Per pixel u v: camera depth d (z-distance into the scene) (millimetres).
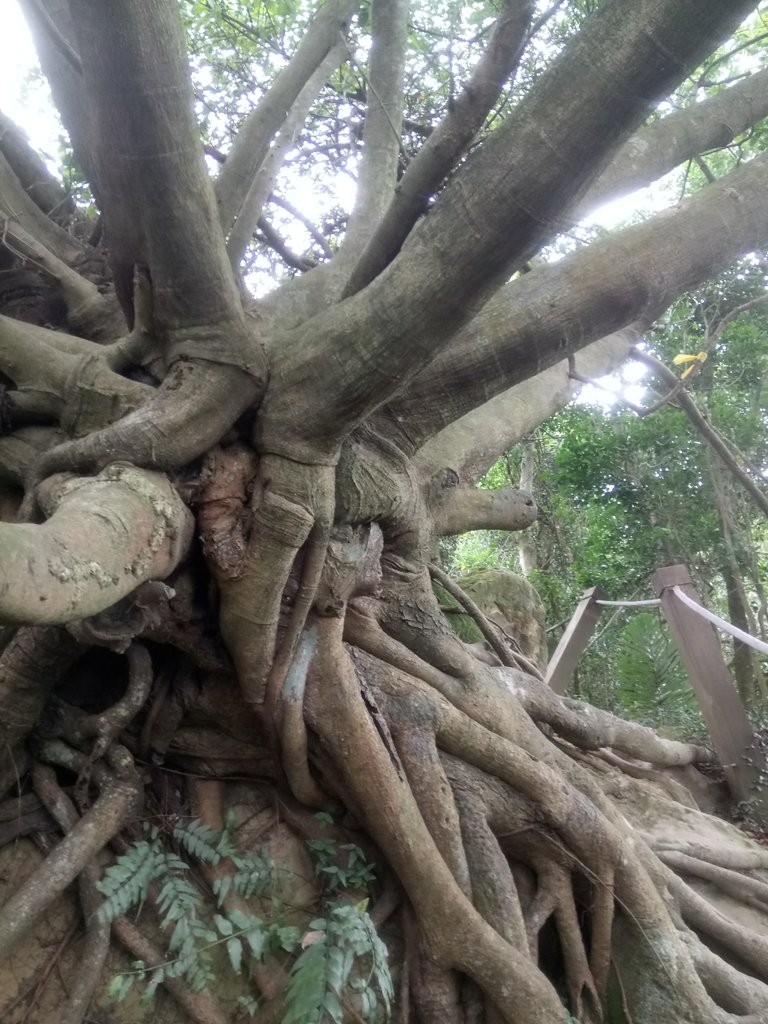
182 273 2930
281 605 3545
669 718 8219
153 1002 3236
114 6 2287
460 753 4094
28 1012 3074
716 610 12094
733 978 4102
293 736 3619
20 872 3365
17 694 3350
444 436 5113
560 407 6316
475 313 2859
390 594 4344
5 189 4906
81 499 2611
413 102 7715
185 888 3270
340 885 3750
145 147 2617
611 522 10406
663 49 2307
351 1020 3355
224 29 6840
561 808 4027
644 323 7020
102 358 3455
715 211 3602
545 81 2512
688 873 5176
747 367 10031
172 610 3385
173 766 3924
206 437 3070
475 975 3465
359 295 3014
